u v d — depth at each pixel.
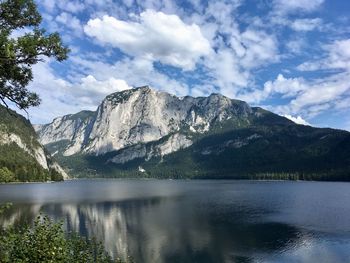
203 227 73.19
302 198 138.25
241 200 131.62
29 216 83.75
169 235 65.06
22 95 17.23
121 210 100.81
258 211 98.12
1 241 16.22
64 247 16.98
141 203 120.69
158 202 124.44
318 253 53.06
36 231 17.30
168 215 90.12
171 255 52.22
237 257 51.28
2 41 13.66
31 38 14.62
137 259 50.12
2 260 15.27
